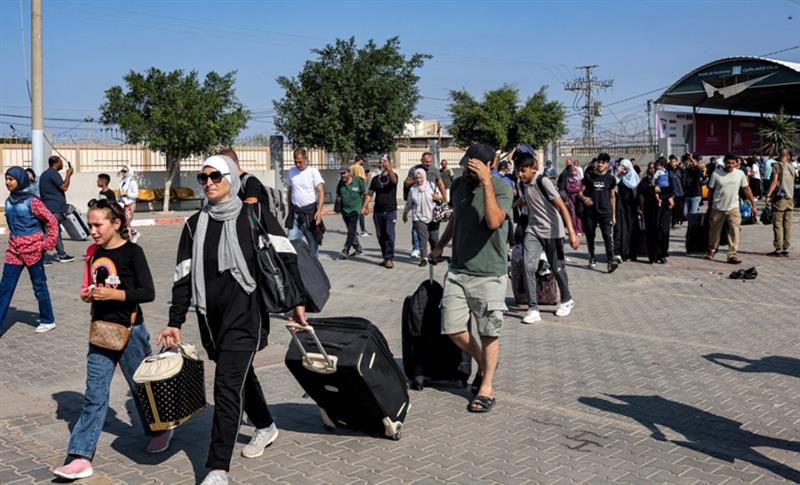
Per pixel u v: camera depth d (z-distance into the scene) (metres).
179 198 29.33
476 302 5.93
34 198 8.50
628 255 14.73
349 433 5.57
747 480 4.73
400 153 37.22
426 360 6.61
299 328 4.85
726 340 8.38
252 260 4.62
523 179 9.39
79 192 27.50
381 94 30.84
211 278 4.62
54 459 5.08
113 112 27.19
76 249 16.67
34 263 8.61
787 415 5.96
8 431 5.61
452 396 6.45
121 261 4.87
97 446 5.32
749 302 10.56
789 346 8.09
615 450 5.23
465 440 5.42
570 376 7.01
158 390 4.59
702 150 40.25
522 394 6.48
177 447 5.31
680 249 16.56
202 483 4.39
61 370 7.25
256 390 5.01
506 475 4.80
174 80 26.78
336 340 5.12
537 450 5.23
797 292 11.27
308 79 31.20
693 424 5.76
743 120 42.19
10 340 8.41
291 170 11.66
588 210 13.39
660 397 6.39
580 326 9.12
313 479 4.73
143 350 5.10
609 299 10.86
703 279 12.57
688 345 8.16
